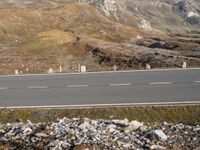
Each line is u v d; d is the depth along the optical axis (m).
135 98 28.48
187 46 94.06
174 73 37.97
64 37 74.88
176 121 24.89
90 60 54.03
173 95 28.94
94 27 148.62
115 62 51.16
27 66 49.62
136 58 50.75
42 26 126.94
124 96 29.25
